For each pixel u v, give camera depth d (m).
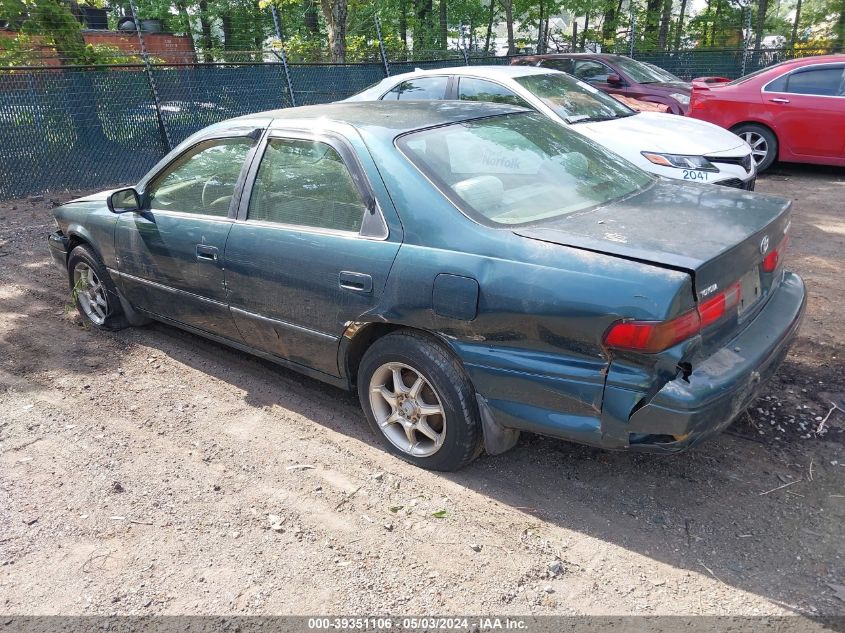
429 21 22.06
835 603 2.52
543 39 22.98
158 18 20.09
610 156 3.96
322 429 3.87
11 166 9.69
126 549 2.98
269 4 13.76
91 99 10.16
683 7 24.59
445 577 2.74
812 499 3.09
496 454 3.30
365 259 3.31
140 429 3.94
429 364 3.19
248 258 3.85
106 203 4.70
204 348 5.00
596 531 2.96
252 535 3.04
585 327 2.68
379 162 3.36
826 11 21.52
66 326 5.50
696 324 2.64
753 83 10.50
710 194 3.53
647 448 2.74
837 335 4.68
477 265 2.96
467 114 3.84
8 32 12.27
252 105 11.79
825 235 7.18
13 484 3.46
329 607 2.62
